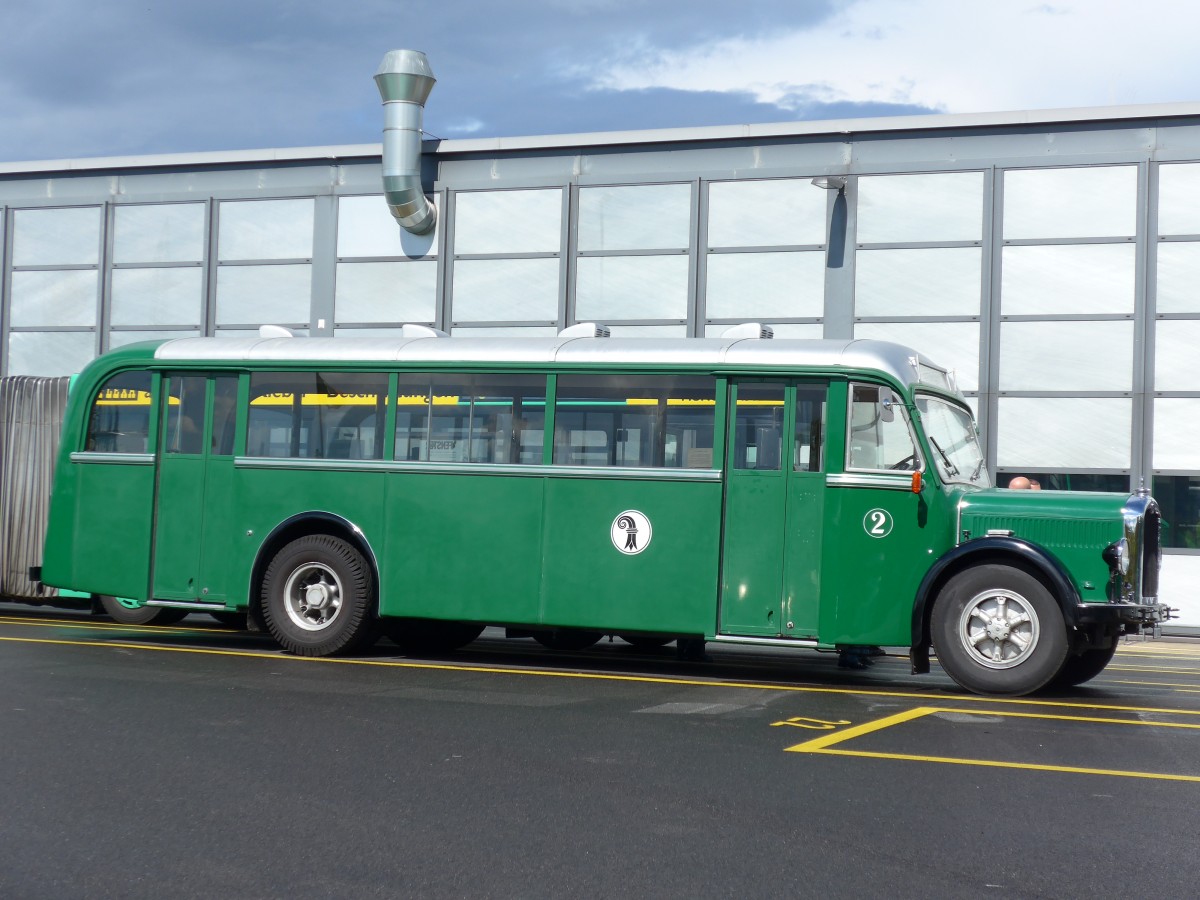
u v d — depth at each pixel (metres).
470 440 11.92
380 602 12.05
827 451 10.91
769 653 14.72
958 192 19.83
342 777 7.08
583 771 7.29
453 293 22.09
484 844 5.82
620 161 21.34
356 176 22.61
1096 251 19.30
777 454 11.04
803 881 5.32
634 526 11.36
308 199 22.86
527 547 11.66
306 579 12.34
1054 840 5.99
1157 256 19.08
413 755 7.66
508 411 11.84
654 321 21.12
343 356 12.34
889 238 20.11
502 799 6.63
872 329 20.14
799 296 20.47
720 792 6.84
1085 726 9.00
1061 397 19.41
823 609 10.81
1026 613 10.31
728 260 20.81
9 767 7.24
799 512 10.95
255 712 9.02
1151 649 16.92
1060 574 10.20
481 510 11.81
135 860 5.55
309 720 8.74
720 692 10.45
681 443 11.30
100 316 23.95
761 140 20.66
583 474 11.52
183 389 12.85
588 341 11.72
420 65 21.36
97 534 12.97
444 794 6.72
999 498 10.71
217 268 23.34
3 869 5.43
